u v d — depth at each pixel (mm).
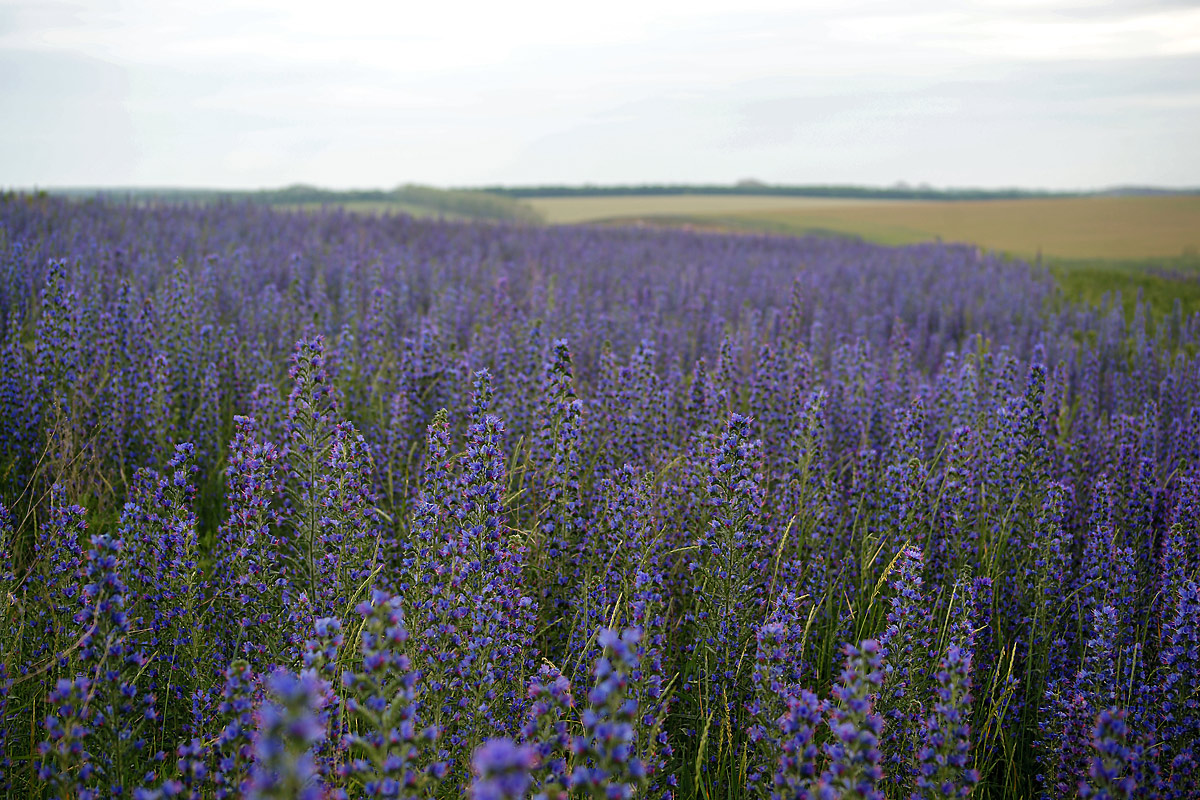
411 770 2859
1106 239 59938
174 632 4473
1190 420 7836
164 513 5113
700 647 4973
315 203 63625
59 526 4520
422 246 24844
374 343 10047
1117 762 3131
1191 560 5512
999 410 6504
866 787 2891
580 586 5074
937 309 19422
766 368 7715
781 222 77750
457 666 3895
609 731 2695
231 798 3027
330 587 4836
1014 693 4941
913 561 4555
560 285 17156
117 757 3287
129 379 8195
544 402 5742
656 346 11336
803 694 3281
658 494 6012
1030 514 6020
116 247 15312
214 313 10914
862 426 8203
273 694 3273
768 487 6738
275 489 5133
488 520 4551
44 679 4207
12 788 3668
